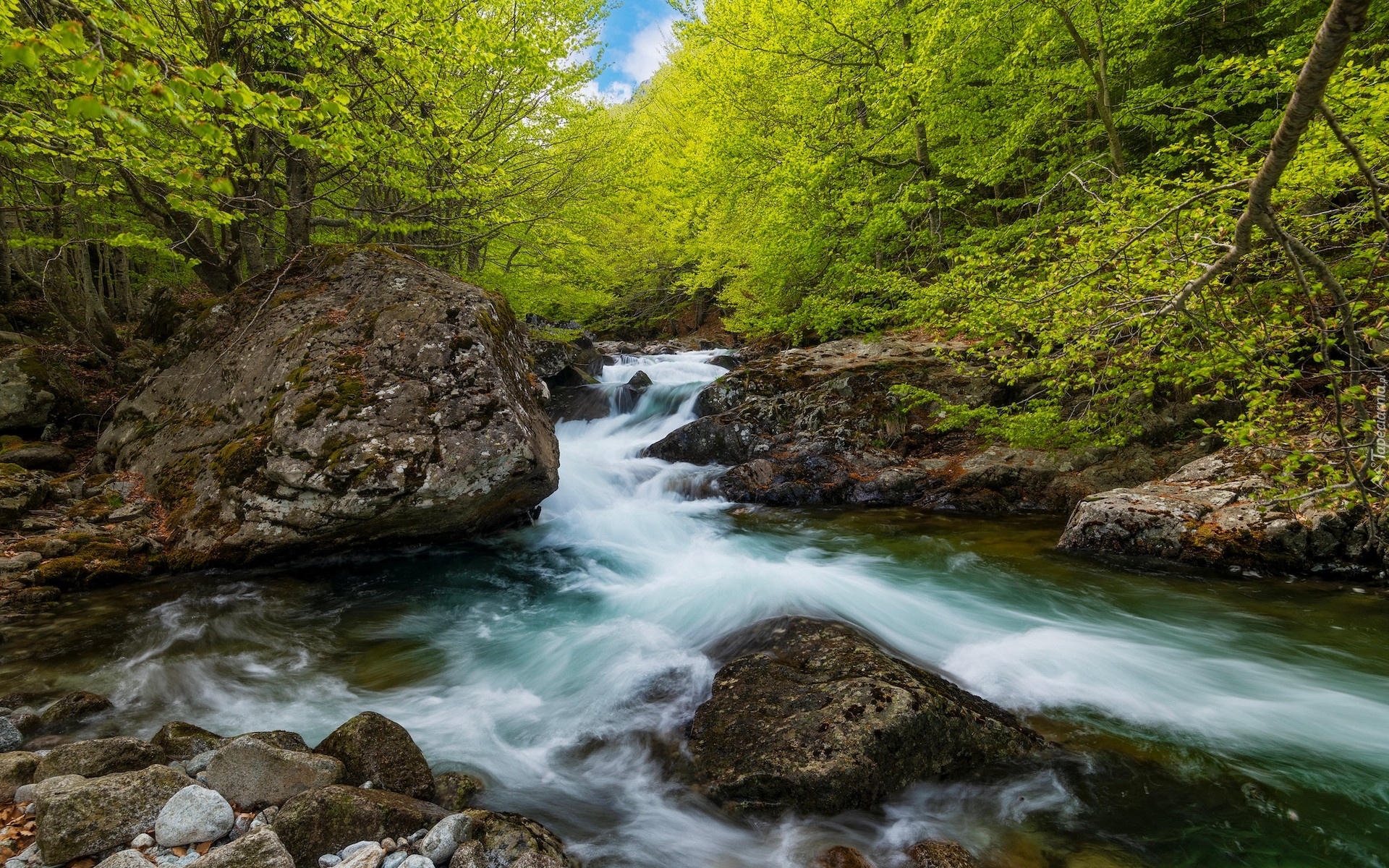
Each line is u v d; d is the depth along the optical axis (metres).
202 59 6.46
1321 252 5.63
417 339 6.48
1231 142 9.13
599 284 18.34
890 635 4.93
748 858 2.88
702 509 9.05
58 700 3.67
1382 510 5.12
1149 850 2.84
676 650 4.82
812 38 10.84
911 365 10.86
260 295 7.68
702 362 17.81
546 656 4.84
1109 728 3.75
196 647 4.61
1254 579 5.64
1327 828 2.95
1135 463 8.08
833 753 3.15
